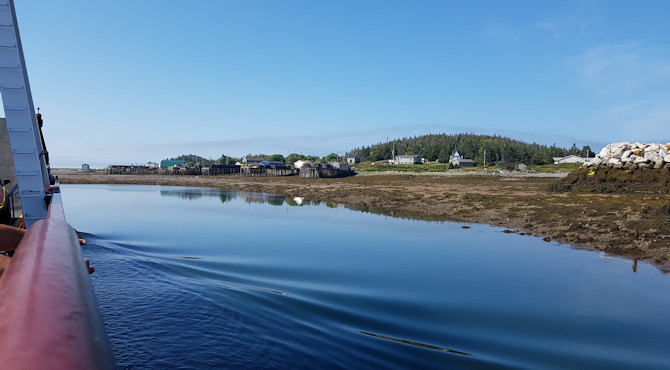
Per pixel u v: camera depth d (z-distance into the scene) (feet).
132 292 26.12
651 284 32.40
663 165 109.50
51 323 2.10
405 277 34.42
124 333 19.19
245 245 49.14
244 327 20.83
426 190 134.92
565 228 56.90
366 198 115.03
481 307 26.71
